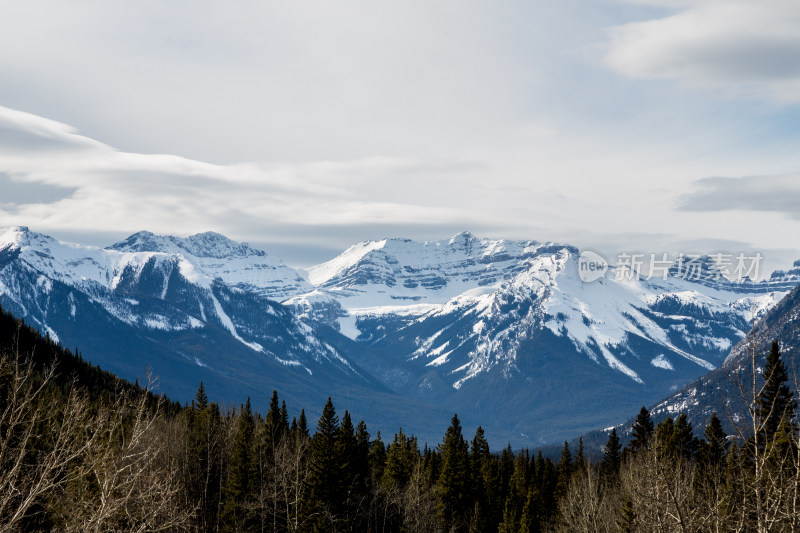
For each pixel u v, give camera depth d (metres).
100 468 34.25
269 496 90.88
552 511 114.25
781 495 25.89
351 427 113.50
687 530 28.17
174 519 40.25
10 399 34.44
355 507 101.75
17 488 32.19
